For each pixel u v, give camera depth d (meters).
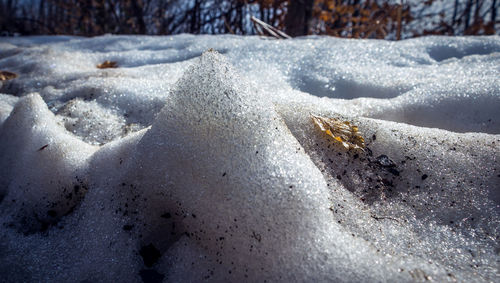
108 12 2.14
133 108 0.41
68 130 0.37
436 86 0.38
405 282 0.16
